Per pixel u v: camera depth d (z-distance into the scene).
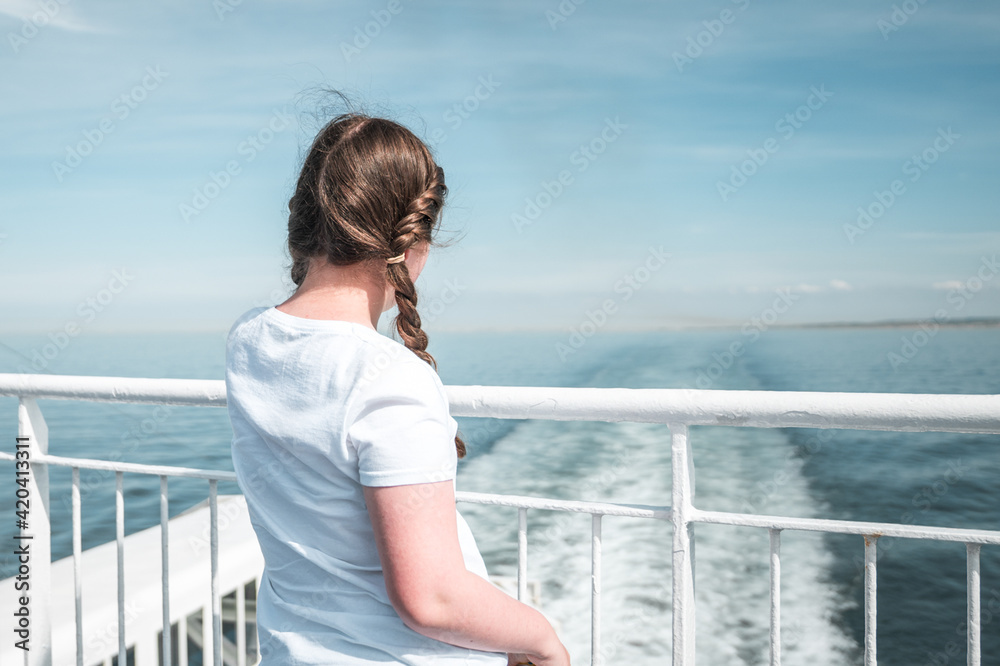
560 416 1.25
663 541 8.60
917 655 6.40
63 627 2.22
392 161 0.84
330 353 0.78
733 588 7.39
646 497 10.84
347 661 0.80
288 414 0.79
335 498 0.78
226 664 2.86
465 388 1.33
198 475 1.60
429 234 0.90
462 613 0.72
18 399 1.87
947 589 7.79
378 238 0.82
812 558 8.30
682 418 1.17
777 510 11.16
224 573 2.81
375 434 0.72
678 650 1.21
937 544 9.19
